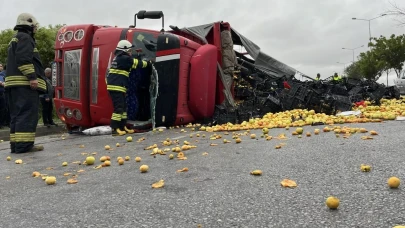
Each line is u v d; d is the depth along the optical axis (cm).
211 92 981
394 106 1055
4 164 520
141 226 236
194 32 1097
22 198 322
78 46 897
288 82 1234
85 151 598
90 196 312
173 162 436
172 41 868
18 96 638
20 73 637
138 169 410
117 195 309
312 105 986
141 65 823
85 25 906
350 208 242
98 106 881
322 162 378
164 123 890
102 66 872
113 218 254
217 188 310
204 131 795
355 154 402
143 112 915
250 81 1311
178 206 270
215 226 229
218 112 984
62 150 634
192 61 948
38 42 2275
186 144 580
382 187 281
